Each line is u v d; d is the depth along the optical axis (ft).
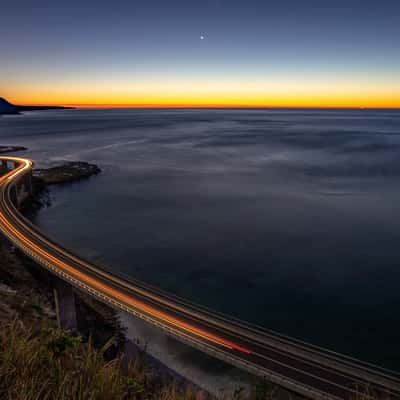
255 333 114.11
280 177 447.42
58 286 146.72
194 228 265.34
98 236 254.06
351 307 156.97
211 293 172.65
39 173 446.60
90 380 16.38
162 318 121.29
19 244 184.14
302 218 280.31
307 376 93.15
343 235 241.55
